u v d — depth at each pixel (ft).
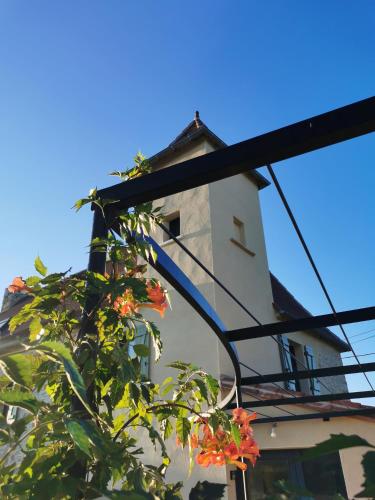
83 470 4.04
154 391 5.71
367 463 1.99
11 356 3.01
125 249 6.30
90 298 5.51
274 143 5.80
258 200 37.27
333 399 14.80
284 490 2.62
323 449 2.00
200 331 24.97
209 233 28.55
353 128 5.36
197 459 6.24
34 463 3.73
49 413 3.77
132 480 4.19
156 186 6.46
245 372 26.58
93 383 4.96
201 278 27.30
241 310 28.32
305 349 35.04
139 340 25.71
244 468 6.20
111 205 6.67
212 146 33.04
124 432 5.71
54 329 5.40
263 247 34.45
